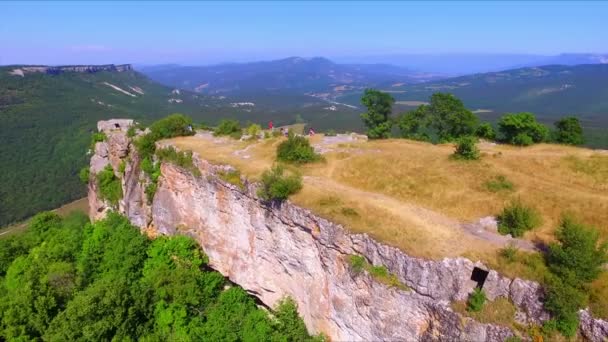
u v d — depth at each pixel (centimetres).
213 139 5953
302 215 3556
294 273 3875
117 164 6319
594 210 3322
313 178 4384
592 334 2394
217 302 4378
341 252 3294
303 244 3656
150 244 4903
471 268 2831
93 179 6725
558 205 3456
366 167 4481
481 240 3136
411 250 2927
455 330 2697
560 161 4294
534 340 2503
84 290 3956
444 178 4081
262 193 3800
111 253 4750
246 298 4525
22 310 3553
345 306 3328
